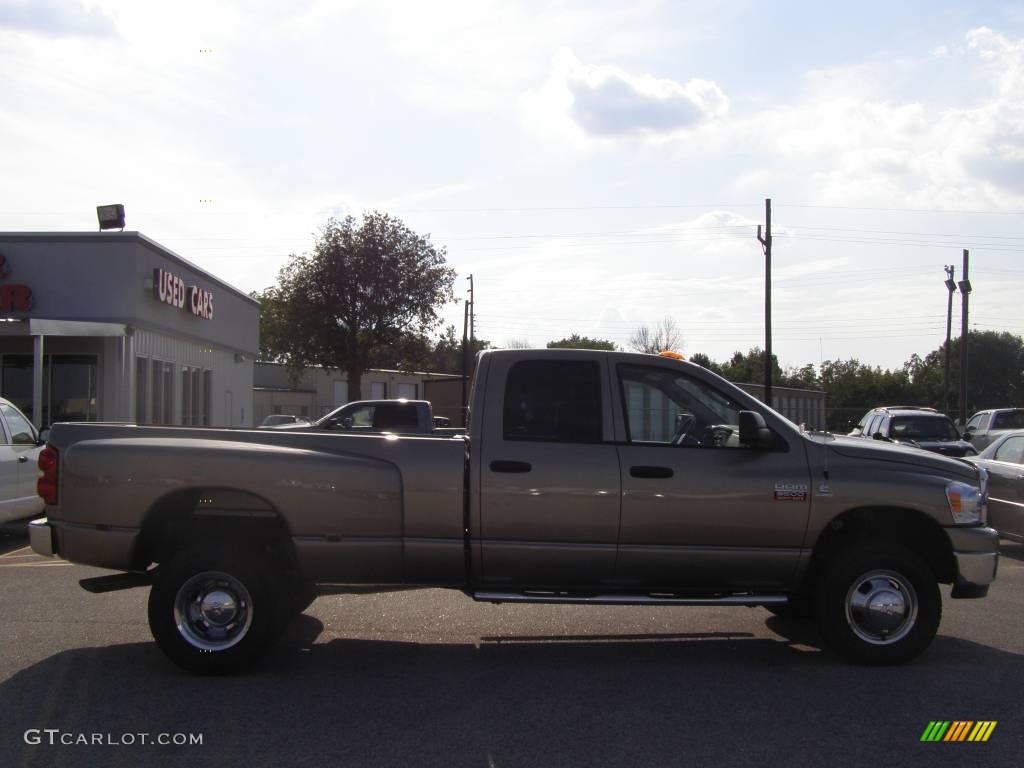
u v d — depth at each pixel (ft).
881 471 21.57
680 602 20.99
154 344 76.43
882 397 234.38
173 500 21.04
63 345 68.18
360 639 23.98
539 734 16.98
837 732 17.16
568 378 21.80
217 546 20.61
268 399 143.13
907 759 15.89
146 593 29.07
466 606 27.96
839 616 21.30
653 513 20.99
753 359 240.12
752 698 19.17
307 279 125.49
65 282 67.62
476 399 21.58
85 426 21.95
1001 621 26.45
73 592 29.25
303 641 23.75
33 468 39.60
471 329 177.06
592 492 20.92
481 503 20.84
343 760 15.71
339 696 19.19
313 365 131.85
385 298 125.70
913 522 22.31
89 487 20.93
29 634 23.95
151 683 20.03
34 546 21.44
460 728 17.29
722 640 24.13
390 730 17.16
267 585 20.47
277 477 20.79
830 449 21.81
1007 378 250.16
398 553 20.98
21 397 68.13
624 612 27.35
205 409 91.71
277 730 17.15
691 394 22.09
